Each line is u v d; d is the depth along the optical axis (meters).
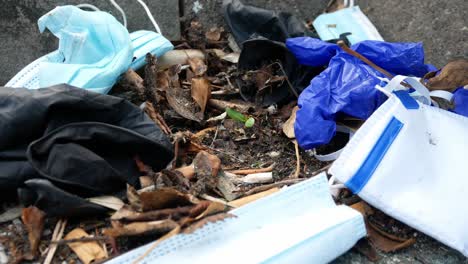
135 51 1.74
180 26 2.05
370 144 1.32
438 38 1.88
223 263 1.07
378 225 1.33
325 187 1.30
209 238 1.13
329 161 1.51
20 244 1.17
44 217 1.19
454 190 1.30
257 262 1.07
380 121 1.34
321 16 2.12
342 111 1.48
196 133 1.62
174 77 1.75
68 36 1.60
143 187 1.30
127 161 1.33
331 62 1.59
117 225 1.15
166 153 1.36
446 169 1.33
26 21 1.81
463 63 1.47
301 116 1.47
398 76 1.40
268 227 1.19
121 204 1.26
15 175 1.21
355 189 1.29
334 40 1.91
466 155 1.34
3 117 1.24
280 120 1.68
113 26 1.64
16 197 1.27
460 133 1.37
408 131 1.33
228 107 1.70
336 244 1.18
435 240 1.31
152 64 1.65
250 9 1.94
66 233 1.21
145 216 1.16
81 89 1.32
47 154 1.24
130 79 1.64
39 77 1.53
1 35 1.81
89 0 1.85
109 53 1.63
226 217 1.14
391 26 2.04
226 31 2.08
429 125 1.37
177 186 1.32
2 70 1.86
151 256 1.08
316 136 1.44
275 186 1.39
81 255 1.14
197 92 1.69
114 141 1.29
